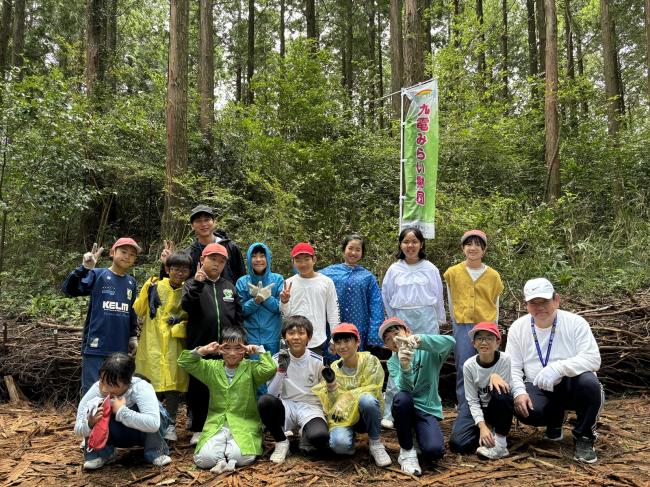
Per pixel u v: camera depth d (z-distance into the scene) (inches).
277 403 127.7
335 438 126.6
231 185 360.2
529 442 139.2
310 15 613.9
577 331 134.4
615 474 115.6
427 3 605.0
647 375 177.9
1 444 142.8
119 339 151.1
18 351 186.9
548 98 360.2
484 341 130.3
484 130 377.4
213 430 130.6
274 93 348.8
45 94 313.3
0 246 306.7
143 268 313.7
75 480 120.8
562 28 779.4
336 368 139.6
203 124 398.6
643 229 331.6
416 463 122.4
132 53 647.8
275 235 283.3
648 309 196.5
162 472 124.4
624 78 715.4
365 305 163.8
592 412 123.4
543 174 409.1
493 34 471.5
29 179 306.2
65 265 338.3
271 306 153.3
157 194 406.9
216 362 137.4
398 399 123.6
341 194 323.0
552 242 285.0
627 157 388.8
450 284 158.7
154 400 128.5
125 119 374.6
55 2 610.5
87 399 129.1
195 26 745.0
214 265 145.2
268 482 116.9
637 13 588.7
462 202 294.5
